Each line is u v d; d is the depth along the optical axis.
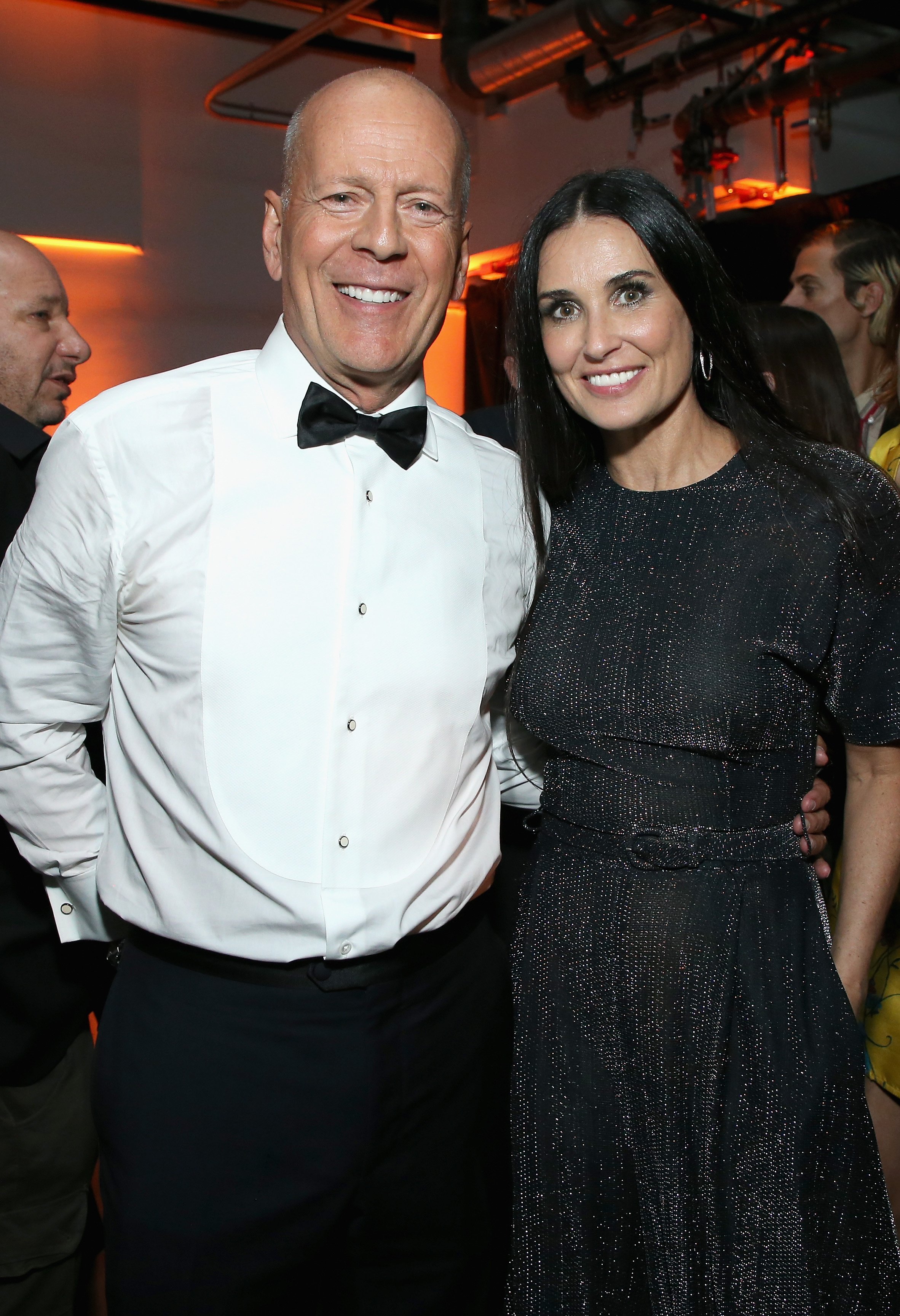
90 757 1.60
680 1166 1.35
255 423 1.32
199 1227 1.23
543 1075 1.43
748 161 6.12
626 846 1.39
